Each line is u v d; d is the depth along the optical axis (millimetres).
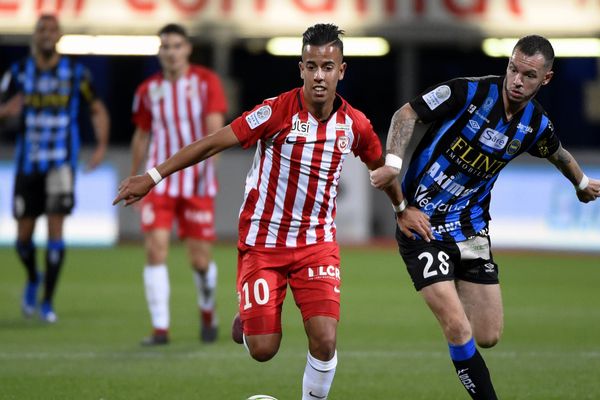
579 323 37938
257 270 21359
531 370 28688
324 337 20547
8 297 43812
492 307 22656
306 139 20797
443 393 25641
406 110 21562
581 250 64250
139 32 68500
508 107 21641
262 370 28547
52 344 32594
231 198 67312
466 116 21734
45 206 37594
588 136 72750
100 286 47469
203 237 32844
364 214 67562
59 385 26078
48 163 37250
